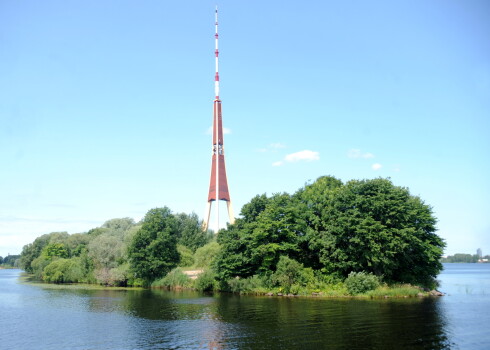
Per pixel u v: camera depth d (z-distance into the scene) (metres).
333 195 64.75
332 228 59.81
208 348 28.73
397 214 56.53
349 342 29.44
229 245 69.25
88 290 78.81
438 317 38.75
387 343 29.00
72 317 43.62
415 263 63.19
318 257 66.75
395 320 37.34
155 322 39.34
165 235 86.25
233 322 38.12
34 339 33.12
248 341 30.38
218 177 153.12
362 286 56.53
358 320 37.59
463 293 62.09
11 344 31.56
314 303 50.12
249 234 67.75
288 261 61.62
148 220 89.25
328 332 32.72
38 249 164.38
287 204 68.81
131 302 56.25
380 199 57.31
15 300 60.84
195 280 75.00
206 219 150.12
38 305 54.28
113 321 40.56
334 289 59.16
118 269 89.56
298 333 32.59
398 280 62.47
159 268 85.81
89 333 34.91
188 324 37.75
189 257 97.50
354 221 57.41
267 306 48.41
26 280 119.56
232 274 69.25
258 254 64.06
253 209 72.50
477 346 28.03
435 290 62.22
